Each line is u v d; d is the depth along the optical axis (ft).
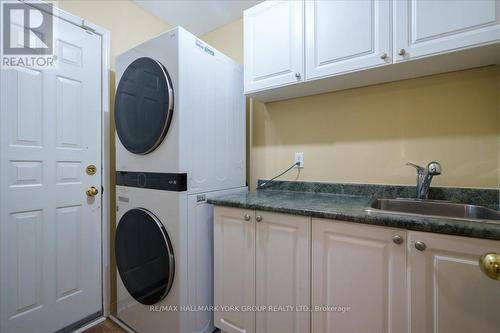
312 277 3.50
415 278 2.82
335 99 5.26
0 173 4.17
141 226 4.57
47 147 4.74
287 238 3.70
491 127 3.88
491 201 3.83
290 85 4.74
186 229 4.23
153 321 4.52
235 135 5.57
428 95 4.34
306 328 3.56
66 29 5.00
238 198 4.56
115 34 6.01
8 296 4.26
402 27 3.57
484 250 2.49
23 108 4.42
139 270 4.66
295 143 5.79
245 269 4.11
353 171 5.07
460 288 2.61
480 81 3.94
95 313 5.50
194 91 4.41
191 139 4.34
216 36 7.35
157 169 4.39
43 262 4.69
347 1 4.01
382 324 3.03
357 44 3.93
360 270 3.16
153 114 4.33
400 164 4.60
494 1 3.03
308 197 4.78
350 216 3.13
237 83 5.65
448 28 3.27
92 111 5.47
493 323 2.50
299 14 4.47
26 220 4.48
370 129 4.89
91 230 5.46
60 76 4.92
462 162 4.08
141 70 4.59
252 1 6.21
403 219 2.84
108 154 5.77
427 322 2.77
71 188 5.11
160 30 7.10
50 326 4.77
